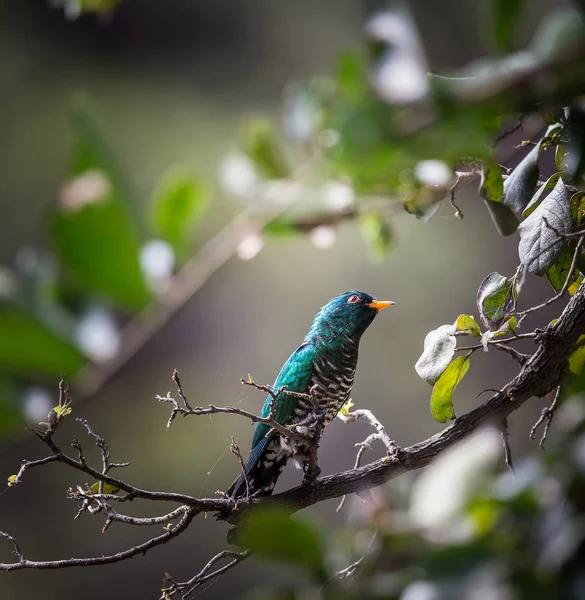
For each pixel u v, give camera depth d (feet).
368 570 13.52
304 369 34.88
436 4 91.66
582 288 22.29
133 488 23.21
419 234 89.15
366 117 11.90
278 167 33.96
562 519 12.14
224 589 79.05
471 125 11.91
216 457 80.79
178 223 26.86
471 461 13.32
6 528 77.82
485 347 21.86
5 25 96.58
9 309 22.07
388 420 85.51
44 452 78.74
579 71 11.86
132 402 82.33
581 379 14.17
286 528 13.50
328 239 32.55
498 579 12.09
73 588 78.38
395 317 88.94
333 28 103.14
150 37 100.89
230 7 102.01
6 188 90.58
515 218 19.36
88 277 23.08
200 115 98.58
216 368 86.28
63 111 95.30
